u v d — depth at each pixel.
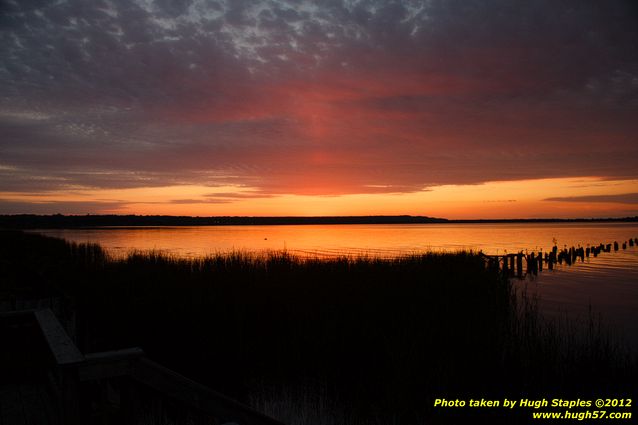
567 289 20.17
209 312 9.81
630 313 14.21
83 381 2.86
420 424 6.27
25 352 4.67
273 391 6.69
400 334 8.48
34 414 3.78
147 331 9.16
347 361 7.89
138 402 5.15
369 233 110.62
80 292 12.84
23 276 15.65
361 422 6.20
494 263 19.86
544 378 7.17
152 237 80.31
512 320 9.88
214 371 7.70
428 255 18.89
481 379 7.14
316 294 11.16
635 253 42.53
